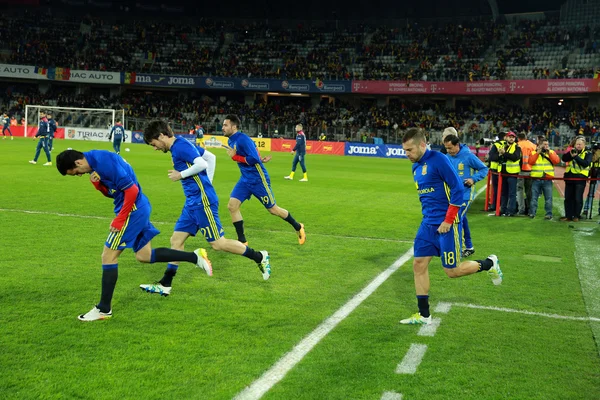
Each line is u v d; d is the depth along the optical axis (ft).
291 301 17.47
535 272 22.31
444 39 150.82
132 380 11.66
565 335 15.19
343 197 45.57
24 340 13.56
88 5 168.76
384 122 138.41
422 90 136.98
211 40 166.81
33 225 27.89
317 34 164.96
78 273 19.66
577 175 36.52
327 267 22.06
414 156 15.57
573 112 125.90
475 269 16.19
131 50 159.12
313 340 14.23
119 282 18.86
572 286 20.26
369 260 23.47
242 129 136.15
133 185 14.89
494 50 144.25
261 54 160.45
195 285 18.93
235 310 16.40
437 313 16.80
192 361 12.69
